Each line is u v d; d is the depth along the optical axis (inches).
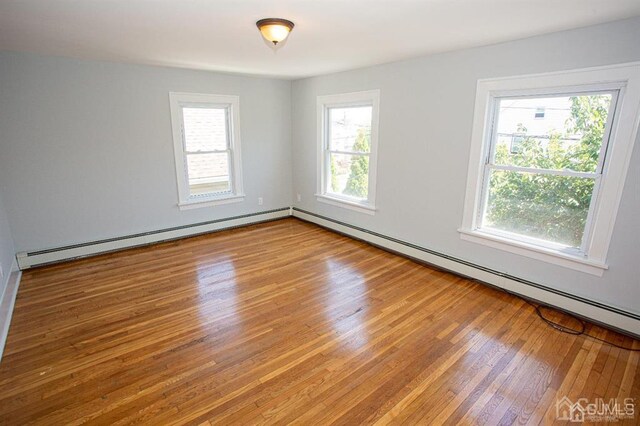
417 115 144.6
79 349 92.8
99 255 161.2
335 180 200.1
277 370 85.0
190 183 187.6
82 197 154.3
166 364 86.9
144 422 69.7
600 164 99.7
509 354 91.0
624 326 98.7
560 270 110.8
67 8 82.4
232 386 79.7
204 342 96.2
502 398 76.3
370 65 158.7
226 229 205.0
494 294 124.7
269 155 215.5
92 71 147.7
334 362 88.0
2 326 98.0
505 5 80.4
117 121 157.5
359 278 138.3
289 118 219.1
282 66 161.9
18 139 136.3
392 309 114.1
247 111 200.1
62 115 144.1
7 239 131.7
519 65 111.2
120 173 162.4
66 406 73.8
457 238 138.8
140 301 119.0
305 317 109.3
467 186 131.7
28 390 78.2
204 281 134.9
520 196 120.5
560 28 98.0
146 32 103.4
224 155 198.5
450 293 125.4
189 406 73.8
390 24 95.1
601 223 100.1
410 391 78.3
